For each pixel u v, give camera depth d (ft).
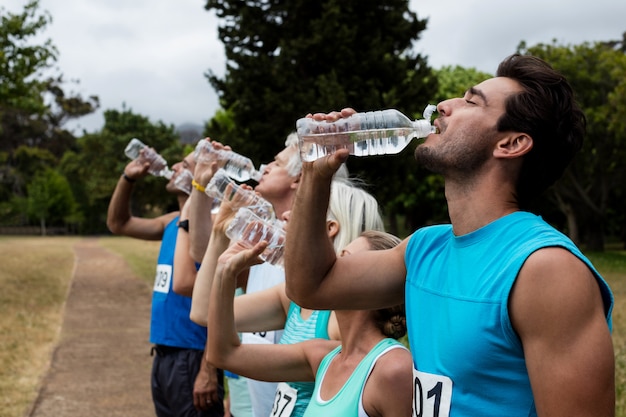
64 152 271.28
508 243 4.64
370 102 56.29
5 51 52.01
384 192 60.70
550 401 4.23
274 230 7.42
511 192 4.97
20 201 227.81
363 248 6.97
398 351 6.17
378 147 5.66
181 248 11.53
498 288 4.47
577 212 107.86
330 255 5.72
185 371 12.01
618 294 43.11
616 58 95.04
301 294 5.78
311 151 5.43
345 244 8.20
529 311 4.33
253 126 59.41
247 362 7.30
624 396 18.72
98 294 51.24
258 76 59.98
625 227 137.80
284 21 61.67
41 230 227.40
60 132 272.72
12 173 237.04
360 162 58.13
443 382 4.70
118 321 38.47
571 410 4.16
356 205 8.29
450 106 5.17
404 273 5.77
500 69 5.21
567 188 104.63
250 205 8.54
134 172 14.53
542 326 4.28
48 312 40.57
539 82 4.94
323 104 55.52
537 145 4.88
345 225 8.25
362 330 6.54
